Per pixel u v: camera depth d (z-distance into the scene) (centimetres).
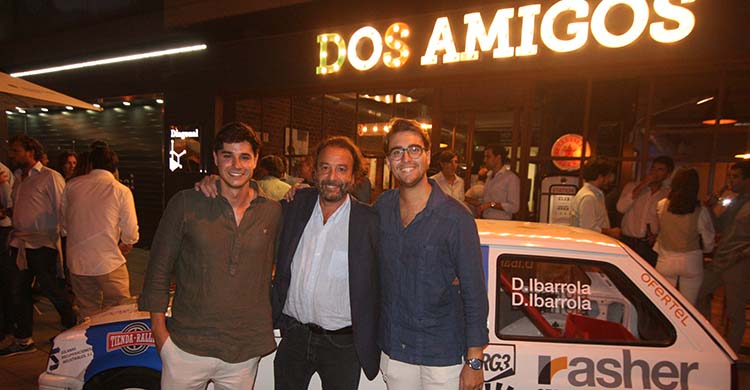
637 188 471
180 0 743
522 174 562
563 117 544
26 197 397
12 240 390
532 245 229
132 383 236
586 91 528
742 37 441
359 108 668
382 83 630
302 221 219
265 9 666
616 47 484
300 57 681
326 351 214
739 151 467
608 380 212
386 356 207
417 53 591
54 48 971
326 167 202
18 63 1030
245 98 755
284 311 226
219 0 707
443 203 193
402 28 598
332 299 209
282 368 222
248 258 203
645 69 492
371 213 209
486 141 588
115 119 974
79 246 347
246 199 207
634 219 471
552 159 551
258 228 205
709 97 476
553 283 231
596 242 231
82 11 911
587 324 227
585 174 459
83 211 346
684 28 456
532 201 567
